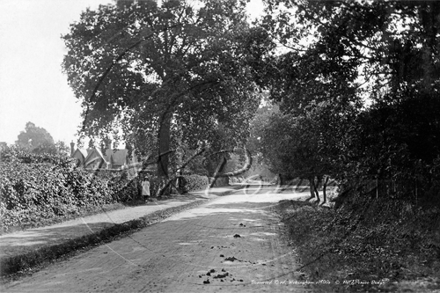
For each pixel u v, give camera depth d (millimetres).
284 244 7711
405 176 8297
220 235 9039
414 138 8484
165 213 13719
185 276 5855
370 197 8828
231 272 5965
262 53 10789
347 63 9516
